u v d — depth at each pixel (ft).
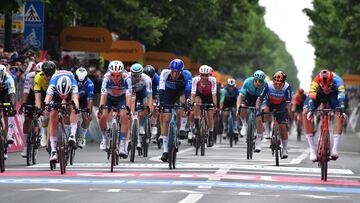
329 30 340.80
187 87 93.76
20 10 137.08
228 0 307.37
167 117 89.51
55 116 81.66
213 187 69.92
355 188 73.00
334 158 80.33
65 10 174.81
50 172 83.87
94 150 125.39
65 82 81.35
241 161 102.73
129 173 82.89
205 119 114.52
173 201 60.44
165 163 96.94
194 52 286.87
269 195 65.51
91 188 68.69
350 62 344.49
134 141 98.84
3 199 61.41
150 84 97.35
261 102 99.81
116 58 197.47
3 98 87.35
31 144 93.97
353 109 364.38
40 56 143.23
